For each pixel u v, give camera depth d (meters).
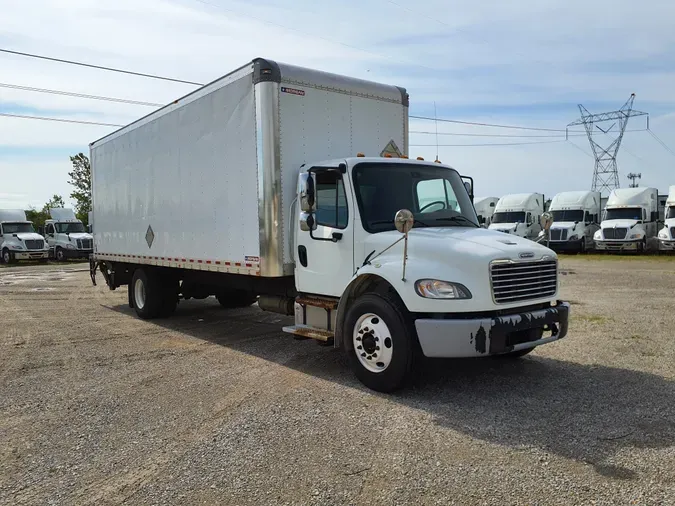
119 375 6.56
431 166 6.93
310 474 3.81
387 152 7.92
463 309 5.13
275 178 6.71
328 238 6.35
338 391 5.70
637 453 4.02
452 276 5.19
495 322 5.11
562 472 3.74
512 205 32.41
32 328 9.78
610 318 9.48
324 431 4.59
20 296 14.73
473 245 5.40
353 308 5.80
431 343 5.18
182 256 8.84
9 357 7.56
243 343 8.26
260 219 6.81
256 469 3.92
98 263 12.84
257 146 6.78
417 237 5.66
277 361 7.08
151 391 5.88
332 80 7.25
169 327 9.74
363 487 3.61
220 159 7.68
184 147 8.63
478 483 3.62
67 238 33.12
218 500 3.50
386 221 6.17
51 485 3.78
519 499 3.39
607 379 5.93
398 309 5.42
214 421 4.91
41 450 4.39
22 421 5.06
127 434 4.68
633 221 27.56
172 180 9.04
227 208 7.57
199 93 8.13
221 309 11.91
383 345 5.55
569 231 29.27
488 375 6.16
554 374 6.16
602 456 3.98
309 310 6.69
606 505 3.30
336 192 6.31
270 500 3.48
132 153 10.54
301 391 5.73
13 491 3.71
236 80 7.19
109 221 11.87
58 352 7.83
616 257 25.91
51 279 20.17
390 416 4.91
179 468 3.98
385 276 5.52
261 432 4.61
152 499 3.54
